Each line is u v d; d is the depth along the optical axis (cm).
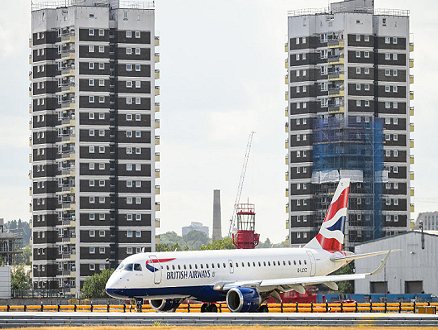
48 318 18162
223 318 18150
